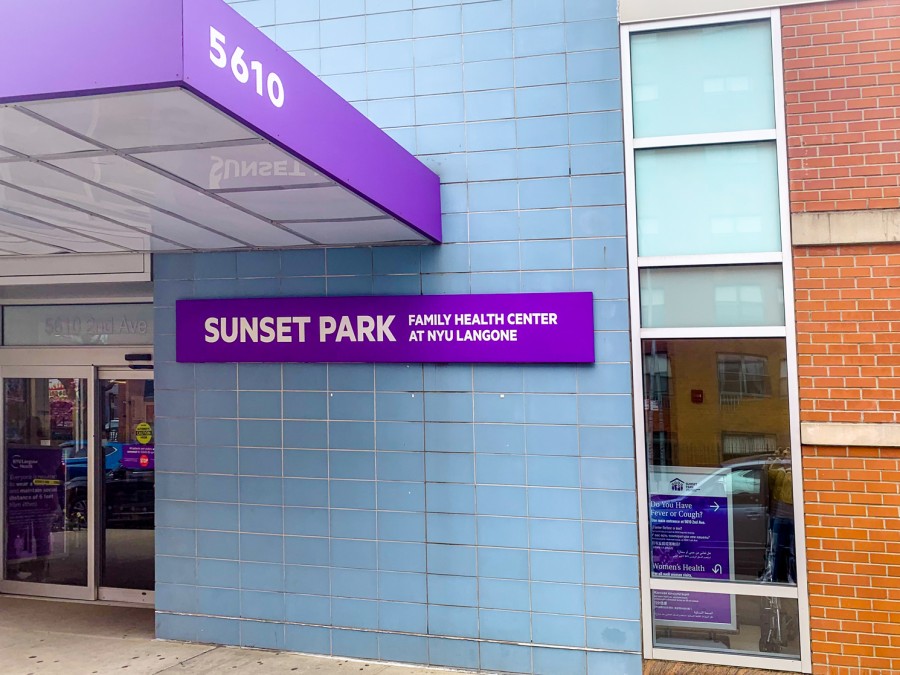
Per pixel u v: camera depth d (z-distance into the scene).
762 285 5.22
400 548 5.80
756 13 5.20
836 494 4.99
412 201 5.22
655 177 5.41
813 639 5.00
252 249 6.18
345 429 5.95
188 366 6.36
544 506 5.50
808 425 5.02
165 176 4.15
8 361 7.68
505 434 5.59
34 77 3.08
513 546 5.55
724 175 5.30
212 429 6.27
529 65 5.60
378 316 5.84
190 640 6.28
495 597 5.58
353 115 4.39
